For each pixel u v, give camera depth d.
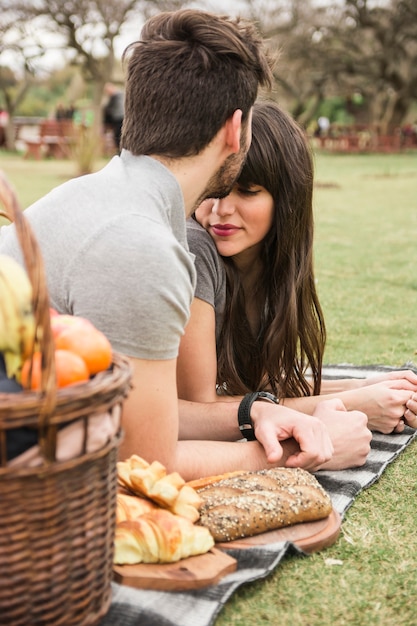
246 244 2.52
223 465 2.20
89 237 1.91
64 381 1.49
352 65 31.02
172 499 1.88
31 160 22.06
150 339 1.89
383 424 2.70
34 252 1.33
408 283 5.64
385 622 1.71
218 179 2.15
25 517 1.42
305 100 35.34
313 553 1.97
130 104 2.07
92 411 1.43
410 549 2.01
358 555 1.97
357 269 6.21
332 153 29.33
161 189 1.99
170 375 1.97
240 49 2.04
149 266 1.87
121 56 2.16
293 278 2.65
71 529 1.48
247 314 2.77
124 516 1.84
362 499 2.29
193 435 2.41
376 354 3.89
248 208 2.46
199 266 2.47
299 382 2.79
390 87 33.62
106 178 2.01
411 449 2.67
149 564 1.79
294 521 2.00
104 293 1.88
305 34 30.28
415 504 2.26
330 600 1.78
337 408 2.52
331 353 3.90
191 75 2.00
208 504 1.97
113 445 1.52
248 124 2.13
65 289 1.93
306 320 2.75
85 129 15.24
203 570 1.77
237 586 1.75
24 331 1.50
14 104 27.11
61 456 1.43
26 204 10.30
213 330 2.50
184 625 1.62
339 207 11.16
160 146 2.02
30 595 1.46
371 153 29.55
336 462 2.42
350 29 30.44
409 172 19.36
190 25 2.06
